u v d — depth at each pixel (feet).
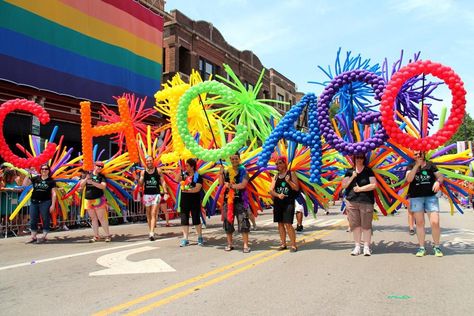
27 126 42.39
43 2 43.34
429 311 11.51
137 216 41.57
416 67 19.85
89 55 48.57
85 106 27.99
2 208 30.19
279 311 11.59
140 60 56.39
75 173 30.35
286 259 19.49
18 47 40.45
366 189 19.92
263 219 44.91
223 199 23.15
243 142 22.67
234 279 15.49
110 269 17.63
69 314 11.57
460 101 19.45
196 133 28.40
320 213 54.24
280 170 21.72
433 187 19.39
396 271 16.52
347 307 11.90
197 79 30.25
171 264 18.57
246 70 93.25
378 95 21.16
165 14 67.15
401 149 20.85
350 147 20.65
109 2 51.93
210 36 79.56
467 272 16.30
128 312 11.67
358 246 20.49
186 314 11.44
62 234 31.12
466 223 37.83
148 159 27.55
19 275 16.62
